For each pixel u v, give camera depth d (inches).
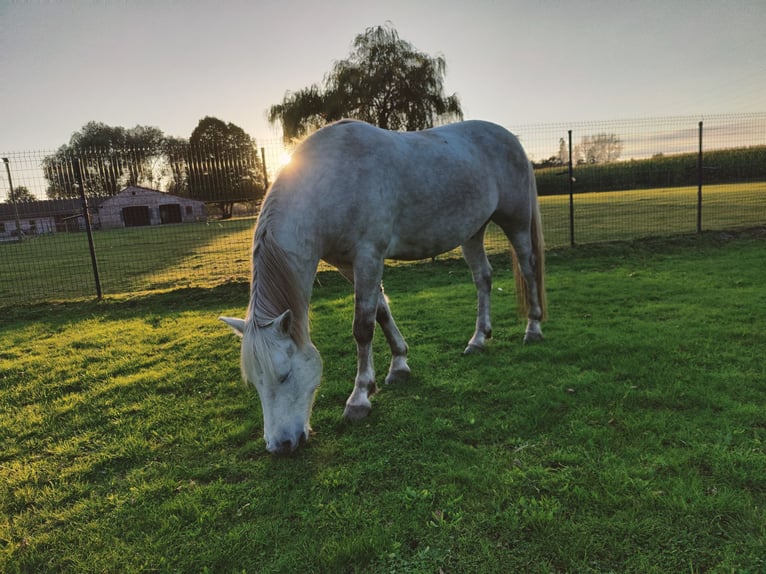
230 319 93.7
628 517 72.5
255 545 73.5
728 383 114.7
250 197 370.9
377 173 111.7
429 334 177.0
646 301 204.5
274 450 89.4
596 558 65.9
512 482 83.2
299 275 101.2
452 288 261.7
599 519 72.7
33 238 634.2
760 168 532.4
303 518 79.0
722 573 61.1
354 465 94.0
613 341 150.6
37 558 74.0
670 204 602.9
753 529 68.5
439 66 754.8
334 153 109.8
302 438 92.9
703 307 185.5
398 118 758.5
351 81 729.6
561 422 103.7
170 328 213.9
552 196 737.0
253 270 96.0
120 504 86.1
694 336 151.0
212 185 366.6
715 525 69.9
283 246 98.1
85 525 81.0
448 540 71.5
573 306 203.3
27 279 396.5
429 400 121.2
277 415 89.5
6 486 94.7
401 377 134.3
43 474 98.2
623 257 319.6
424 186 121.0
